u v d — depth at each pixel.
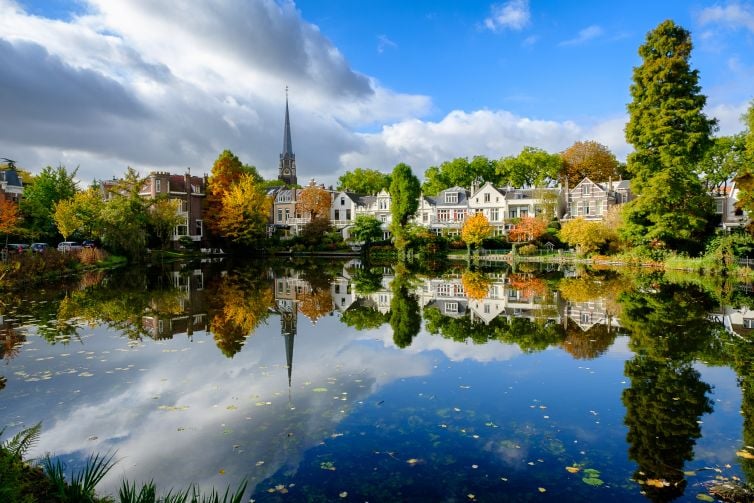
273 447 7.43
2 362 11.88
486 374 11.21
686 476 6.57
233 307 20.53
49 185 54.16
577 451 7.35
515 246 58.41
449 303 22.45
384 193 76.31
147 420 8.43
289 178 118.00
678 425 8.27
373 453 7.26
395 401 9.45
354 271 40.09
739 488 6.24
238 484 6.36
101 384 10.29
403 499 6.02
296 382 10.55
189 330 15.85
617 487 6.30
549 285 28.89
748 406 9.08
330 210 79.19
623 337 14.76
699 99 35.53
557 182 80.44
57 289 25.31
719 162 52.75
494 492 6.20
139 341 14.16
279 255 63.16
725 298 22.09
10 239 48.56
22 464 5.65
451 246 63.56
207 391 9.92
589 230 45.72
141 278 31.47
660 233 37.16
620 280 30.41
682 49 35.53
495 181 89.88
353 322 17.72
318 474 6.64
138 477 6.52
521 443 7.61
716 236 36.22
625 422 8.42
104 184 66.81
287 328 16.45
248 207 58.38
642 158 38.00
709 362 11.96
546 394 9.85
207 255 59.25
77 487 5.38
